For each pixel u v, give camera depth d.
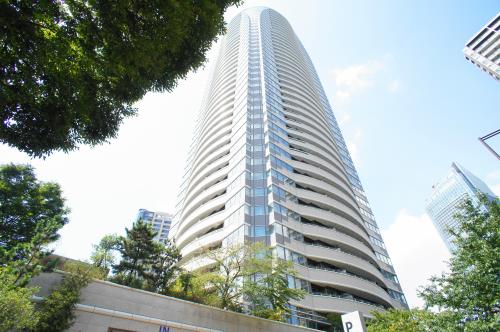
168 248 22.12
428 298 14.05
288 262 22.83
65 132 7.69
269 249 23.12
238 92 58.03
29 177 23.27
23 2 6.12
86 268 14.27
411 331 19.30
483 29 100.88
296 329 18.38
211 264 24.11
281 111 53.03
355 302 32.09
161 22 7.16
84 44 6.97
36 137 7.51
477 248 13.44
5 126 7.18
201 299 19.09
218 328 15.36
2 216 20.36
